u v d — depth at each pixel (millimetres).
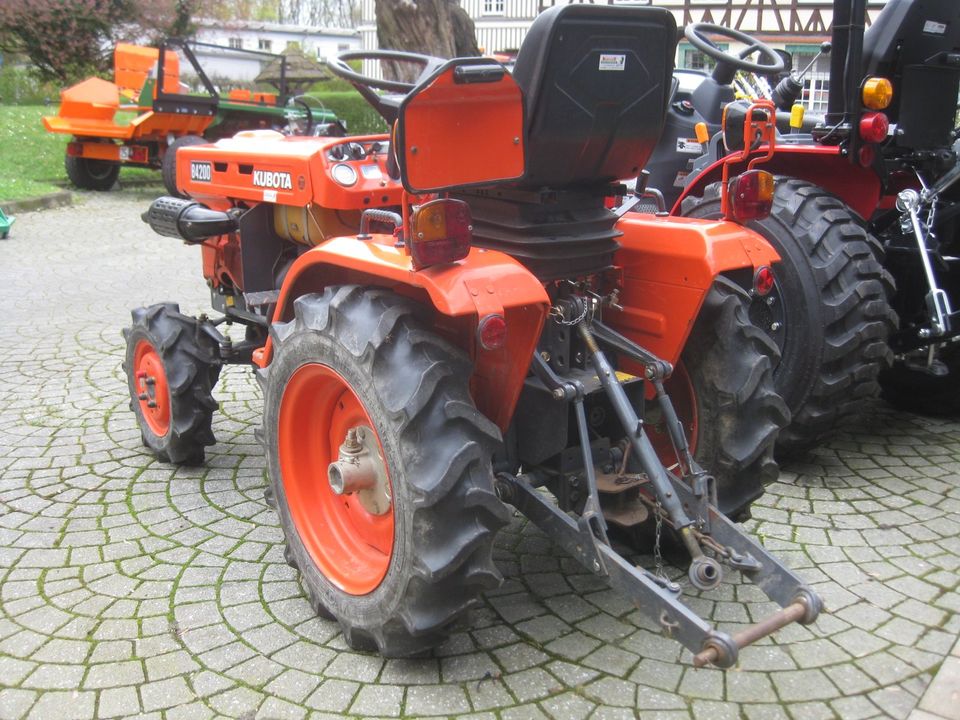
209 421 3857
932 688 2432
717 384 2857
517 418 2719
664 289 2816
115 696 2422
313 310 2588
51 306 6949
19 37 18828
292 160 3479
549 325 2660
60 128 12898
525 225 2496
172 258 8961
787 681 2473
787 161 4113
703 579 2359
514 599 2883
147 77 12859
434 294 2176
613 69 2357
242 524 3438
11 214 11461
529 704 2375
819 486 3766
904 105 3896
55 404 4770
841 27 3688
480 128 2184
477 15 15086
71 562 3143
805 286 3684
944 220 4031
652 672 2510
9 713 2355
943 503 3596
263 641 2672
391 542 2627
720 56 3662
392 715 2336
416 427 2262
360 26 19266
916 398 4680
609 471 2807
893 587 2963
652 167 5336
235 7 24672
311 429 2863
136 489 3750
